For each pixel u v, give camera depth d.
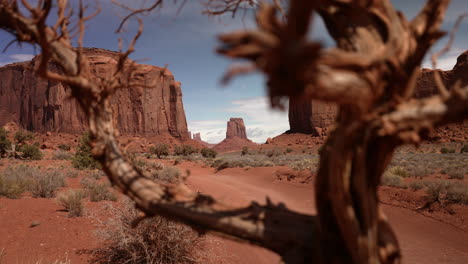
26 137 40.31
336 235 1.18
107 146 1.58
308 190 13.66
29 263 4.52
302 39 0.74
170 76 140.00
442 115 1.00
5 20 1.50
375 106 1.07
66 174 16.55
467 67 64.69
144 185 1.56
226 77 0.76
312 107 110.94
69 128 113.19
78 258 4.79
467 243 6.32
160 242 4.61
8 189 9.29
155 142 122.81
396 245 1.18
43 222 6.52
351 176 1.08
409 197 9.63
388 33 1.15
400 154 42.72
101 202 8.80
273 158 41.38
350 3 1.24
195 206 1.47
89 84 1.51
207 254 5.24
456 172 15.98
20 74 130.62
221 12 1.94
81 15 1.51
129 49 1.56
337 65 0.84
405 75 1.04
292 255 1.24
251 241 1.37
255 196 13.14
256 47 0.77
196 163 41.56
